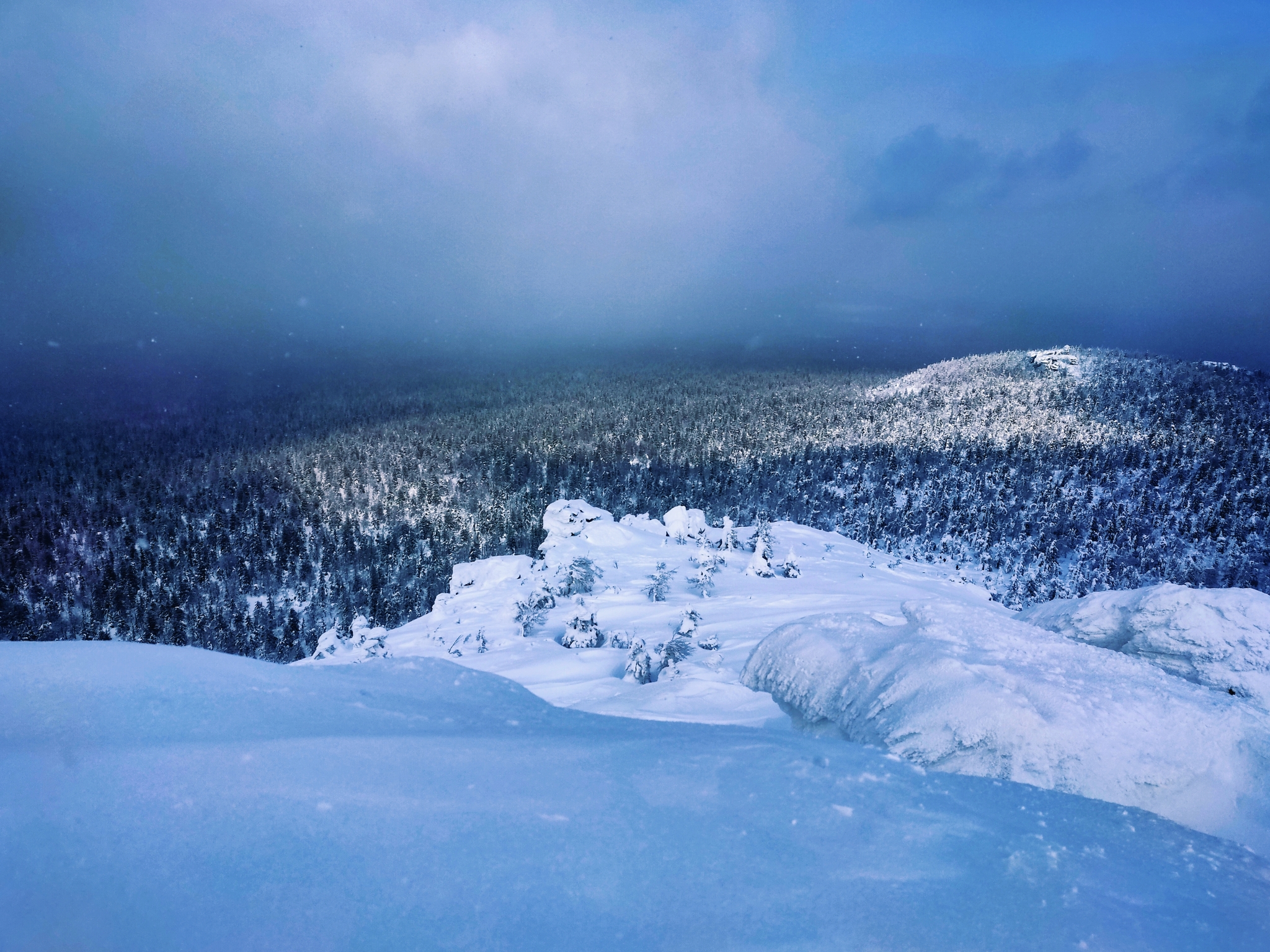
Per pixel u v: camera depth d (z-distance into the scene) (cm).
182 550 11912
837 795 246
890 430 18338
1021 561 8831
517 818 206
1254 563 8881
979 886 193
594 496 12756
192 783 202
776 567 3212
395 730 283
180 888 153
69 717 239
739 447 17575
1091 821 259
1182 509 10788
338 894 158
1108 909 188
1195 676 626
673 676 1164
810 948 153
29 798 181
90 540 13038
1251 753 396
